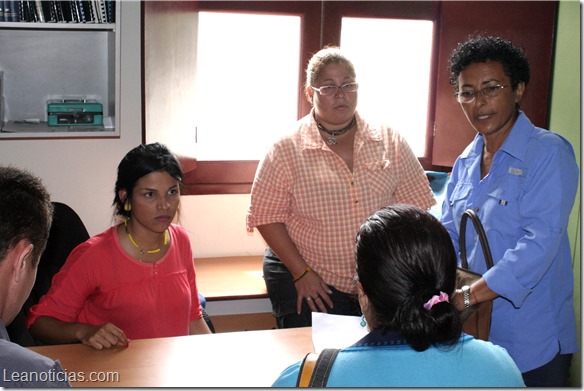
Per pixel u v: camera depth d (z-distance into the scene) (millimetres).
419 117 3443
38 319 1876
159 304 1972
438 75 3322
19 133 2648
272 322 3201
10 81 2887
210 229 3277
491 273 1771
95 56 2975
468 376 983
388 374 975
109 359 1726
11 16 2562
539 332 1862
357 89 2400
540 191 1788
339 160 2389
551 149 1804
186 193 3166
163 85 2648
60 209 2400
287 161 2406
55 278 1929
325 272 2457
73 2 2621
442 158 3375
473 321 1792
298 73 3234
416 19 3283
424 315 958
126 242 1948
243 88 3197
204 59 3115
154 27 2537
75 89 2980
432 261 985
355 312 2469
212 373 1674
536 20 3123
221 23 3100
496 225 1866
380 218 1025
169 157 1938
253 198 2477
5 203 1066
